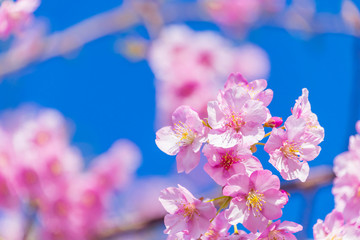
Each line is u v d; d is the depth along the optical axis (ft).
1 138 3.48
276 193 2.33
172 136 2.39
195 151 2.35
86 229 3.44
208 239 2.35
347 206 2.56
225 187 2.32
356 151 2.60
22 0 2.98
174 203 2.36
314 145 2.36
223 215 2.35
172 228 2.35
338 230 2.47
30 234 3.35
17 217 3.45
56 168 3.53
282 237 2.34
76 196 3.52
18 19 2.97
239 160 2.33
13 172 3.43
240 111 2.34
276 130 2.35
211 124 2.34
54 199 3.46
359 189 2.56
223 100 2.35
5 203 3.38
